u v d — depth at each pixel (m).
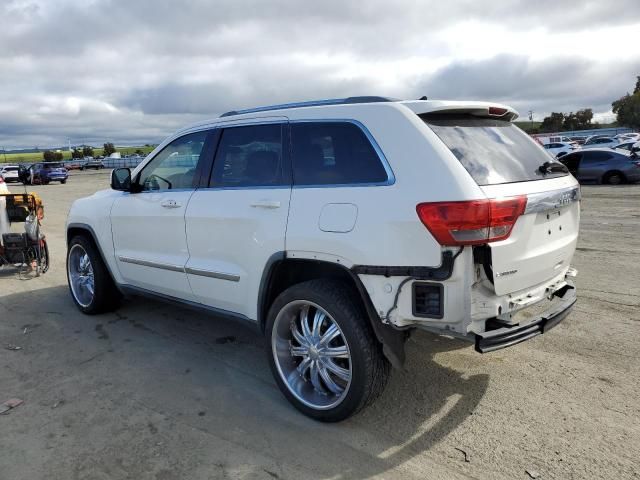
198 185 4.05
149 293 4.73
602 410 3.30
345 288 3.12
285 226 3.27
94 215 5.08
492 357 4.08
